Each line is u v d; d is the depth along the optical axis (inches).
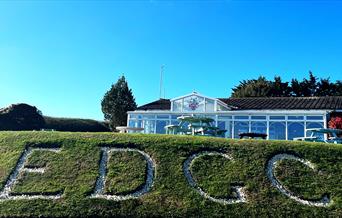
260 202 607.8
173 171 677.3
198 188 639.8
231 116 1397.6
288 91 2812.5
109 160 708.7
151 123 1530.5
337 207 597.0
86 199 612.1
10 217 577.0
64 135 786.2
